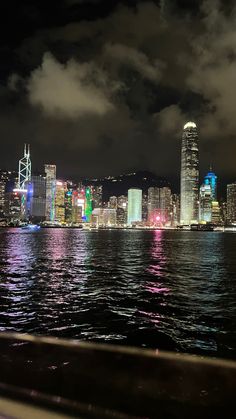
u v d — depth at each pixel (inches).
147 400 134.8
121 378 142.1
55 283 1320.1
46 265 2009.1
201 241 6122.1
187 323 733.9
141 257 2684.5
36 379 145.1
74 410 128.4
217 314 821.2
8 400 134.5
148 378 142.2
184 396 135.9
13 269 1795.0
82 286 1252.5
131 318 776.3
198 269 1907.0
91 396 135.6
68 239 5944.9
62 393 136.4
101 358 152.9
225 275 1643.7
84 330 679.7
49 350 161.2
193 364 143.6
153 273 1691.7
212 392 137.1
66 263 2140.7
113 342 607.2
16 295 1056.8
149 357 149.7
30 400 134.0
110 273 1664.6
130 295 1077.1
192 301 987.9
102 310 856.9
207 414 130.8
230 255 3043.8
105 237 7062.0
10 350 164.6
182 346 583.5
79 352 157.6
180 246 4451.3
